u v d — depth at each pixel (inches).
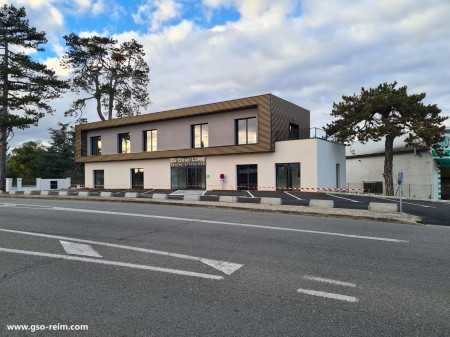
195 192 956.0
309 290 166.4
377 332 123.4
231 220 390.0
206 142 1067.9
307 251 244.2
